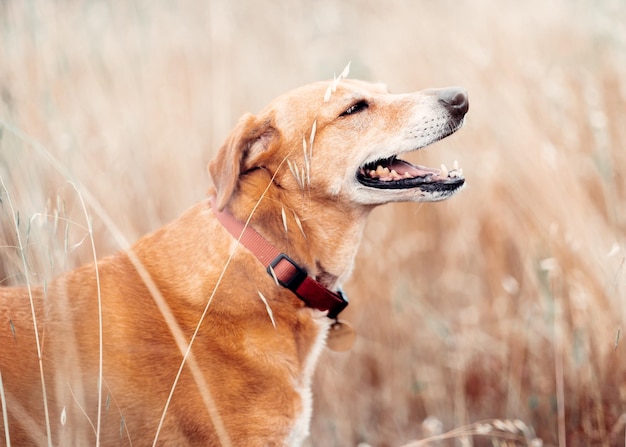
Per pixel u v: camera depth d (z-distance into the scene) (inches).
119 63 199.8
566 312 153.2
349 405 157.2
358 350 167.3
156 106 194.7
